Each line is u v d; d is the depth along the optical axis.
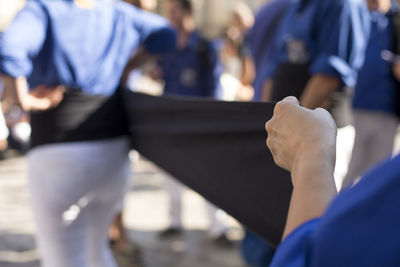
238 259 3.51
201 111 1.79
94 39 2.03
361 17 2.43
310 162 0.64
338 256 0.43
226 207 1.69
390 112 3.58
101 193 2.18
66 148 2.00
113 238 3.27
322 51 2.42
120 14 2.16
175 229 3.90
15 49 1.82
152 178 5.48
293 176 0.67
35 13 1.88
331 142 0.65
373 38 3.55
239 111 1.58
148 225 4.11
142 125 2.18
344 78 2.40
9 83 1.87
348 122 2.52
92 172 2.06
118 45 2.14
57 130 2.00
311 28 2.48
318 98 2.41
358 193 0.44
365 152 3.70
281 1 3.34
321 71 2.38
